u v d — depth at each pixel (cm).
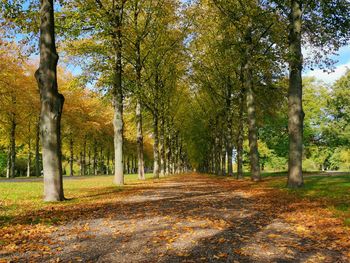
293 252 564
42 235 698
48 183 1268
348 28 1673
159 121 4262
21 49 1622
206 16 2906
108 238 668
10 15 1438
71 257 542
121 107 2188
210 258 528
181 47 3141
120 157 2198
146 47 2894
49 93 1259
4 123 3866
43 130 1261
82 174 5828
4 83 3334
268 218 883
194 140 5503
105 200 1302
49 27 1269
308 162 5897
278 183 1912
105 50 2098
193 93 4522
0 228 757
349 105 4312
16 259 533
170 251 568
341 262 512
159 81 3478
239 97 2969
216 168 4659
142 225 788
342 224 776
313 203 1124
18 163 6706
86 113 4916
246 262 509
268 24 2138
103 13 1839
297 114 1591
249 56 2273
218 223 803
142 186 2055
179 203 1192
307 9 1722
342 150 4684
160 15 2609
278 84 2575
